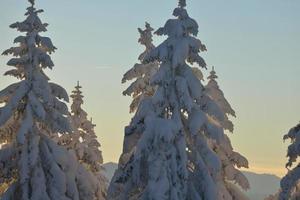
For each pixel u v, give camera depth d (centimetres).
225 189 5309
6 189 5309
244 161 5659
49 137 5197
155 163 4353
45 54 4969
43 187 4800
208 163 4512
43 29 5019
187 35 4603
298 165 4922
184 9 4597
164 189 4266
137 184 4528
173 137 4300
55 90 5134
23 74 5053
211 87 5994
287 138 4959
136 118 4650
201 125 4456
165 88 4531
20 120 5022
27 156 4797
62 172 4966
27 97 4953
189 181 4519
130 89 5731
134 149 4744
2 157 4916
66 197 4950
